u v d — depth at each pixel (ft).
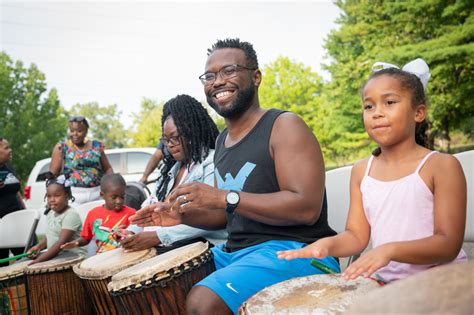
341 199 9.48
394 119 5.81
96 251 12.07
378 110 5.88
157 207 7.76
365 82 6.23
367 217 6.23
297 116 7.49
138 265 7.63
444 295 2.15
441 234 5.34
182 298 7.06
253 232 7.45
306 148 7.13
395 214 5.80
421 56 56.24
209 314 6.16
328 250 5.54
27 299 10.81
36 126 122.21
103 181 12.57
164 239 9.25
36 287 10.59
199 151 10.02
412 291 2.24
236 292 6.31
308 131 7.34
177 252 7.55
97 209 12.72
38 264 10.82
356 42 73.26
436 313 2.03
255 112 8.05
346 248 5.98
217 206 6.91
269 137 7.44
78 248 12.80
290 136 7.20
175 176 10.60
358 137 77.05
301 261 6.78
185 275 7.09
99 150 17.42
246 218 7.53
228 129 8.39
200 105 10.32
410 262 5.09
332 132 81.05
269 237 7.30
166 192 10.62
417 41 63.05
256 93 8.19
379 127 5.88
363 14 70.13
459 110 64.64
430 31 62.44
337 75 76.59
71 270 10.77
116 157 32.22
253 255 6.94
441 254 5.22
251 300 5.24
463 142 79.77
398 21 64.28
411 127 5.92
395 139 5.86
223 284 6.34
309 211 6.89
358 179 6.41
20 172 119.85
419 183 5.70
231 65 7.93
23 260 13.12
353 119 77.87
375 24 67.51
